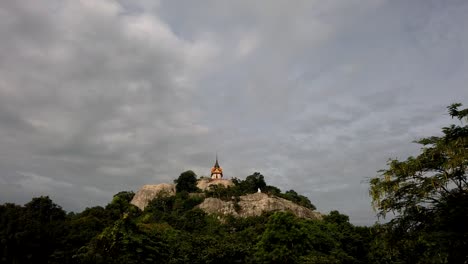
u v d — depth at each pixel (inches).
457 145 1005.8
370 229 1210.6
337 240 3115.2
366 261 2987.2
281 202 6230.3
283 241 2551.7
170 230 3260.3
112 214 3553.2
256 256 2559.1
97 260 1969.7
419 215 1090.7
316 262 2399.1
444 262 957.8
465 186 1037.2
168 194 7086.6
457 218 989.2
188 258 2593.5
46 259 2301.9
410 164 1095.6
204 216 5634.8
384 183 1128.2
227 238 3447.3
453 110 1047.0
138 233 2297.0
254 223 4662.9
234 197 6373.0
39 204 2938.0
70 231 2588.6
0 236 2176.4
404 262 1214.9
